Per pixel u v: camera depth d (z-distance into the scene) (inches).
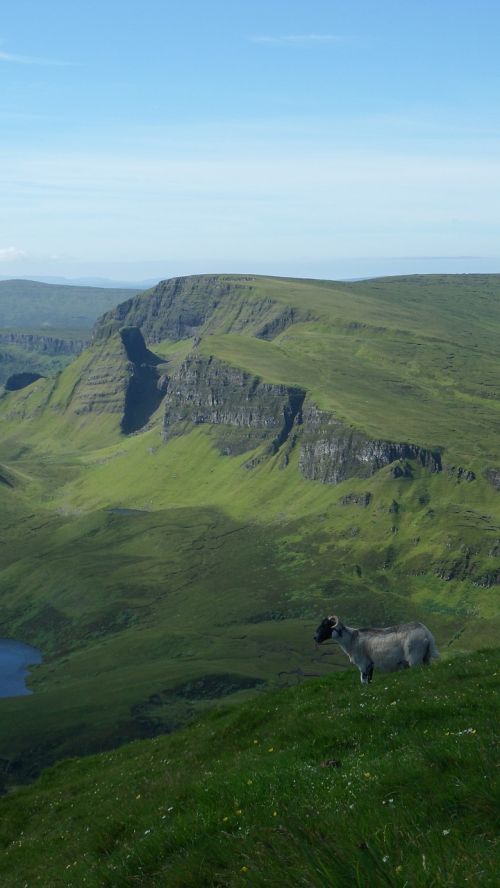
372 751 724.0
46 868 841.5
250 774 660.7
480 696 889.5
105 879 517.7
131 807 904.9
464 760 473.1
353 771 569.3
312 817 417.7
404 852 343.3
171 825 597.6
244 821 507.5
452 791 413.7
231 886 384.2
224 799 601.9
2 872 994.1
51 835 1086.4
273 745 932.6
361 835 373.7
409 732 778.2
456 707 847.1
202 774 968.3
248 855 400.2
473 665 1108.5
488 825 362.9
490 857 313.7
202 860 434.0
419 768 485.4
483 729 657.0
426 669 1123.9
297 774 624.1
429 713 842.2
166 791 939.3
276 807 519.5
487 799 382.9
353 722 866.1
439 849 335.0
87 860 730.2
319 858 339.6
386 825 377.7
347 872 322.3
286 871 350.6
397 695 1003.3
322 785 561.0
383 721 840.3
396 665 1189.7
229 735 1190.9
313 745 821.9
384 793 471.2
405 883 303.1
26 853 1032.8
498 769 436.5
